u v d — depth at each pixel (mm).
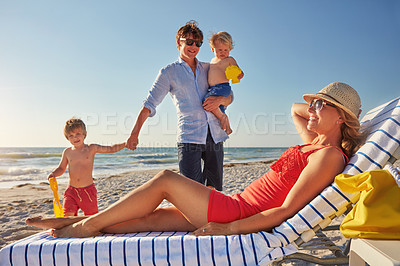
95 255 1875
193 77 3715
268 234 1908
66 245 1913
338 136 2324
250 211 2172
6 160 21203
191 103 3664
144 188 2184
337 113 2266
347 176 1793
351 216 1772
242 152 33969
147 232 2287
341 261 1890
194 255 1850
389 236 1602
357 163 2006
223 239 1889
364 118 2787
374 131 2203
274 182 2232
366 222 1625
